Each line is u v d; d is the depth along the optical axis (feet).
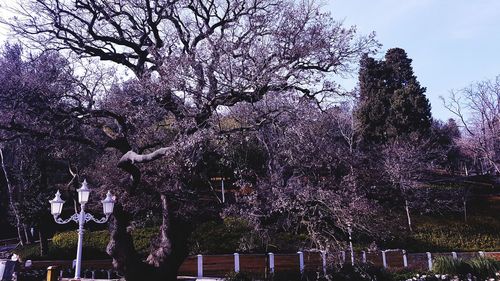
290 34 29.30
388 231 34.50
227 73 28.12
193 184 35.24
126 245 33.27
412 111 94.79
